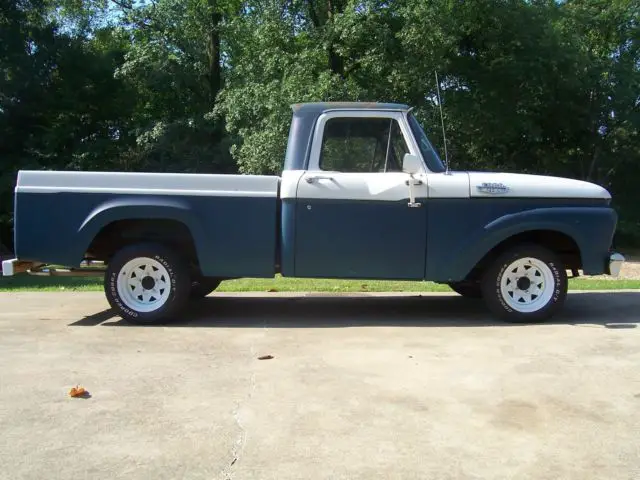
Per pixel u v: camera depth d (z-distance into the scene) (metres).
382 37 16.95
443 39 16.58
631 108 24.03
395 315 7.16
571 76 20.88
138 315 6.52
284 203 6.41
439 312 7.34
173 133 24.55
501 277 6.52
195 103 26.44
